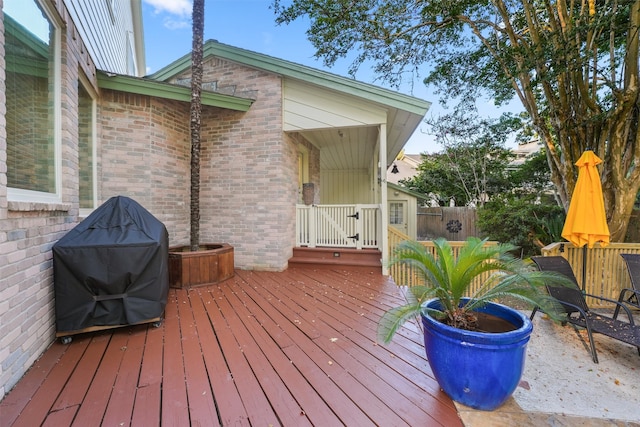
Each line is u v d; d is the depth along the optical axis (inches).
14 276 78.6
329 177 455.8
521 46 175.8
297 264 228.8
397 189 391.2
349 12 171.3
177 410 68.4
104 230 112.7
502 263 80.4
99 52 180.4
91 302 104.8
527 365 95.8
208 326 118.2
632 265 131.1
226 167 224.4
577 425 66.3
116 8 238.4
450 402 71.9
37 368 86.1
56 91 113.8
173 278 173.6
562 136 190.2
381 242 219.1
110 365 88.3
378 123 203.5
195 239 183.9
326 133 259.0
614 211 174.9
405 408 69.6
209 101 201.5
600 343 111.4
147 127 187.6
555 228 224.1
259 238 218.7
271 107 215.8
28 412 67.0
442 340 70.9
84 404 70.1
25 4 96.8
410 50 202.2
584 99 175.8
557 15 184.5
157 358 92.7
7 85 89.1
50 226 101.9
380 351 97.7
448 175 523.5
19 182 94.7
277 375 83.1
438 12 175.2
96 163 171.0
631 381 86.9
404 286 178.7
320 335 110.0
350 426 63.5
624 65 174.9
